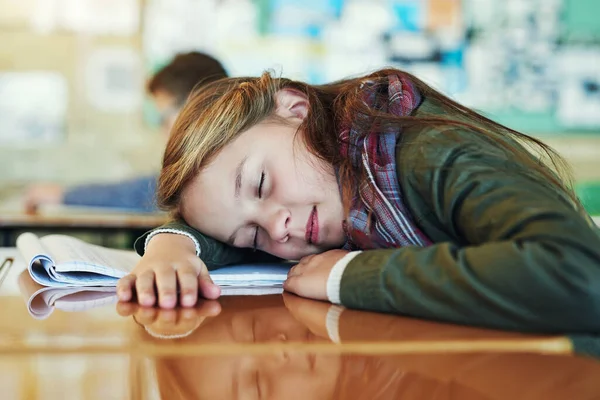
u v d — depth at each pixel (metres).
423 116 0.93
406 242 0.90
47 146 3.62
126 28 3.63
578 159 3.84
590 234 0.65
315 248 1.00
